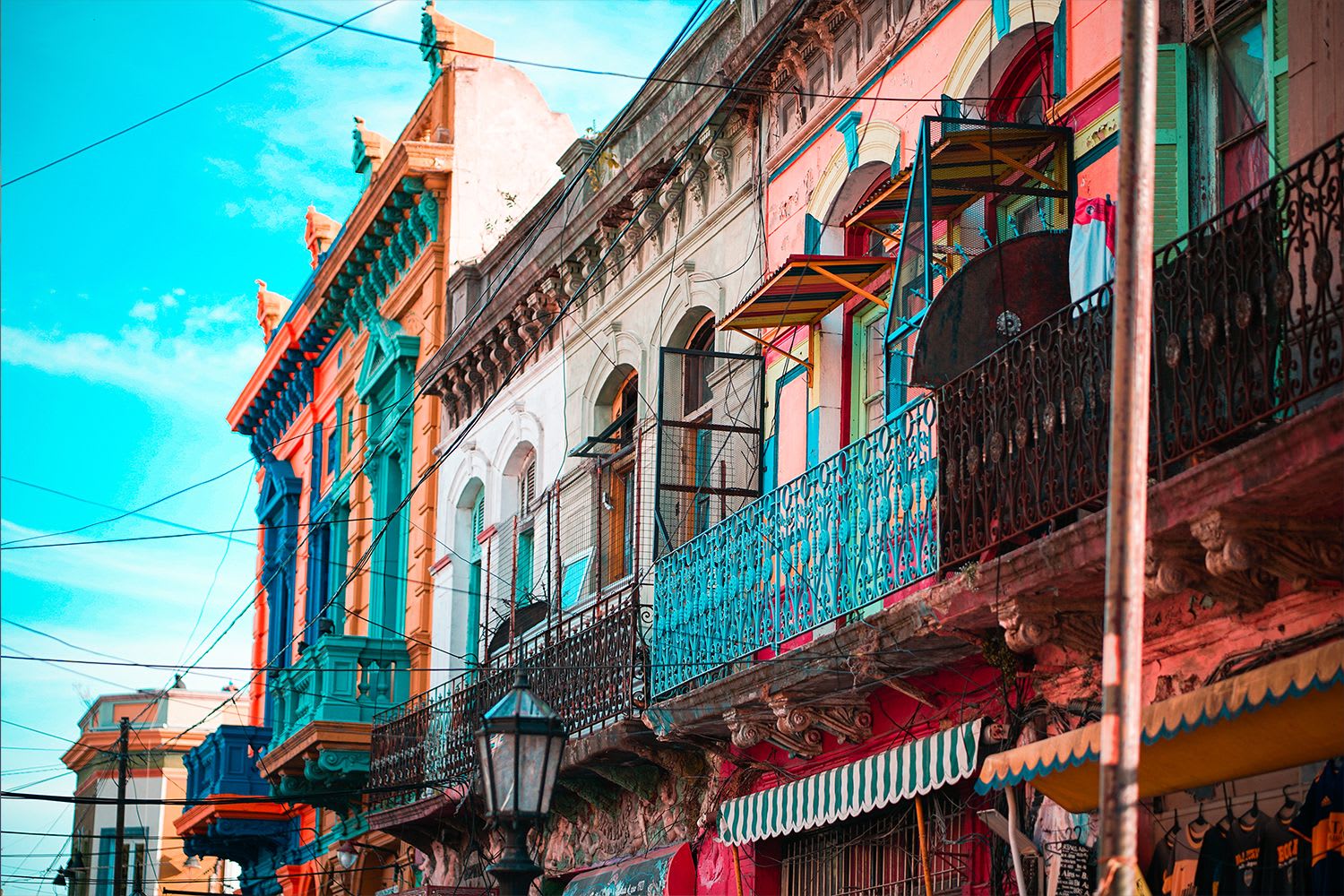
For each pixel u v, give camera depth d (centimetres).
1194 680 1026
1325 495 870
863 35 1588
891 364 1490
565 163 2330
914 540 1228
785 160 1708
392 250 2900
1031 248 1227
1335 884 880
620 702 1644
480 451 2462
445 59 2847
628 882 1692
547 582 1911
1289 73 1061
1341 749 850
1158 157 1166
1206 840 995
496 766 1199
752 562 1465
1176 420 933
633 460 1934
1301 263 863
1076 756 920
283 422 3703
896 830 1370
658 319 1933
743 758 1569
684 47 1981
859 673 1284
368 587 2898
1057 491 1035
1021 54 1384
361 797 2608
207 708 5291
